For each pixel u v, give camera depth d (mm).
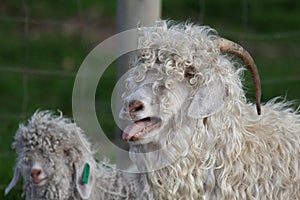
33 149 11602
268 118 10742
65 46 25031
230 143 10180
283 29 27234
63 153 11688
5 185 14156
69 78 22328
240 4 28750
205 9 28125
